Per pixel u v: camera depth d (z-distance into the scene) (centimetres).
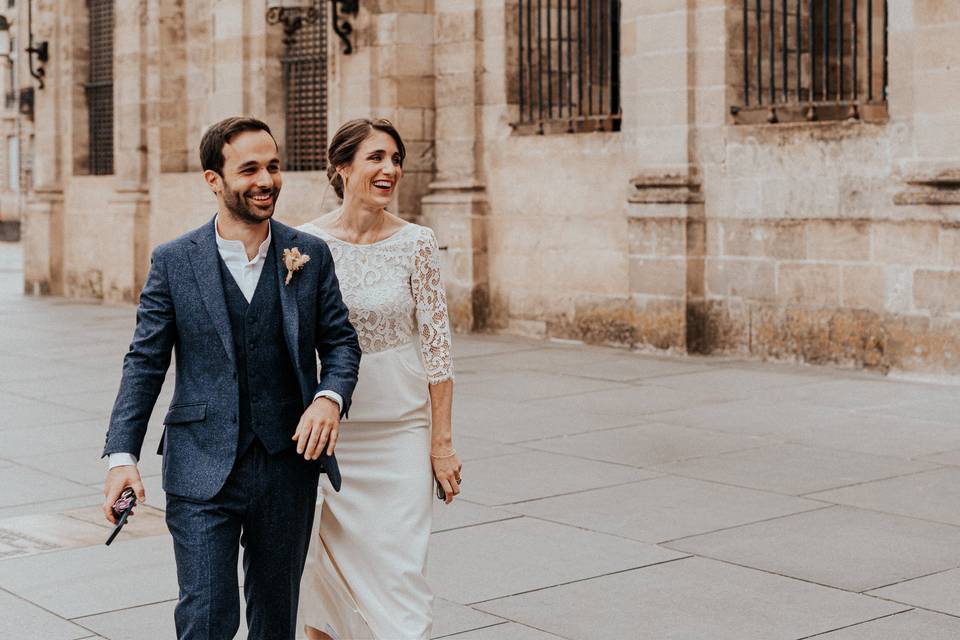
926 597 530
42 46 2198
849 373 1138
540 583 559
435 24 1536
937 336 1065
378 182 417
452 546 620
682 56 1250
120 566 602
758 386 1078
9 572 593
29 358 1375
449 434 421
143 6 1995
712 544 615
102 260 2095
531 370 1202
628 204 1308
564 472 777
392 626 405
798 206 1180
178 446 363
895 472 760
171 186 1948
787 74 1263
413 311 423
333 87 1598
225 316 361
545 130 1456
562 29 1488
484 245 1499
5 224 5141
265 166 364
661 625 501
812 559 587
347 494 412
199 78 1969
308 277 374
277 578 369
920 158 1067
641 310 1304
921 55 1062
